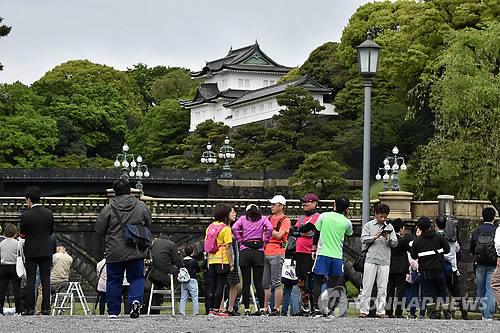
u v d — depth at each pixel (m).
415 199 82.62
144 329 20.97
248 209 27.11
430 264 28.45
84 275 73.69
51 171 106.00
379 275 27.31
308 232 27.17
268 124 152.62
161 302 35.00
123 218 23.25
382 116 117.31
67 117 171.62
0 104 146.25
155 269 29.84
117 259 23.17
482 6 98.12
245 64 197.62
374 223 27.47
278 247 27.25
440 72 99.50
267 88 159.50
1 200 74.62
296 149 123.31
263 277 27.14
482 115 54.97
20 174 105.25
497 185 54.12
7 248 27.22
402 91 116.31
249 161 122.00
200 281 72.50
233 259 27.70
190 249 33.34
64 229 73.94
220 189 113.62
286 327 21.78
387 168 79.62
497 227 28.69
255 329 21.17
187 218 75.38
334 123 125.69
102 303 32.41
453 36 59.84
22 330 20.67
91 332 20.30
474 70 56.75
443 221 30.09
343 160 124.06
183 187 113.19
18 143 142.25
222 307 27.08
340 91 132.75
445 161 56.12
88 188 107.31
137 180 100.38
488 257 28.23
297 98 124.56
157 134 170.00
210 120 137.50
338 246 25.88
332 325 22.48
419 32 103.94
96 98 181.25
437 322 24.05
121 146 181.75
